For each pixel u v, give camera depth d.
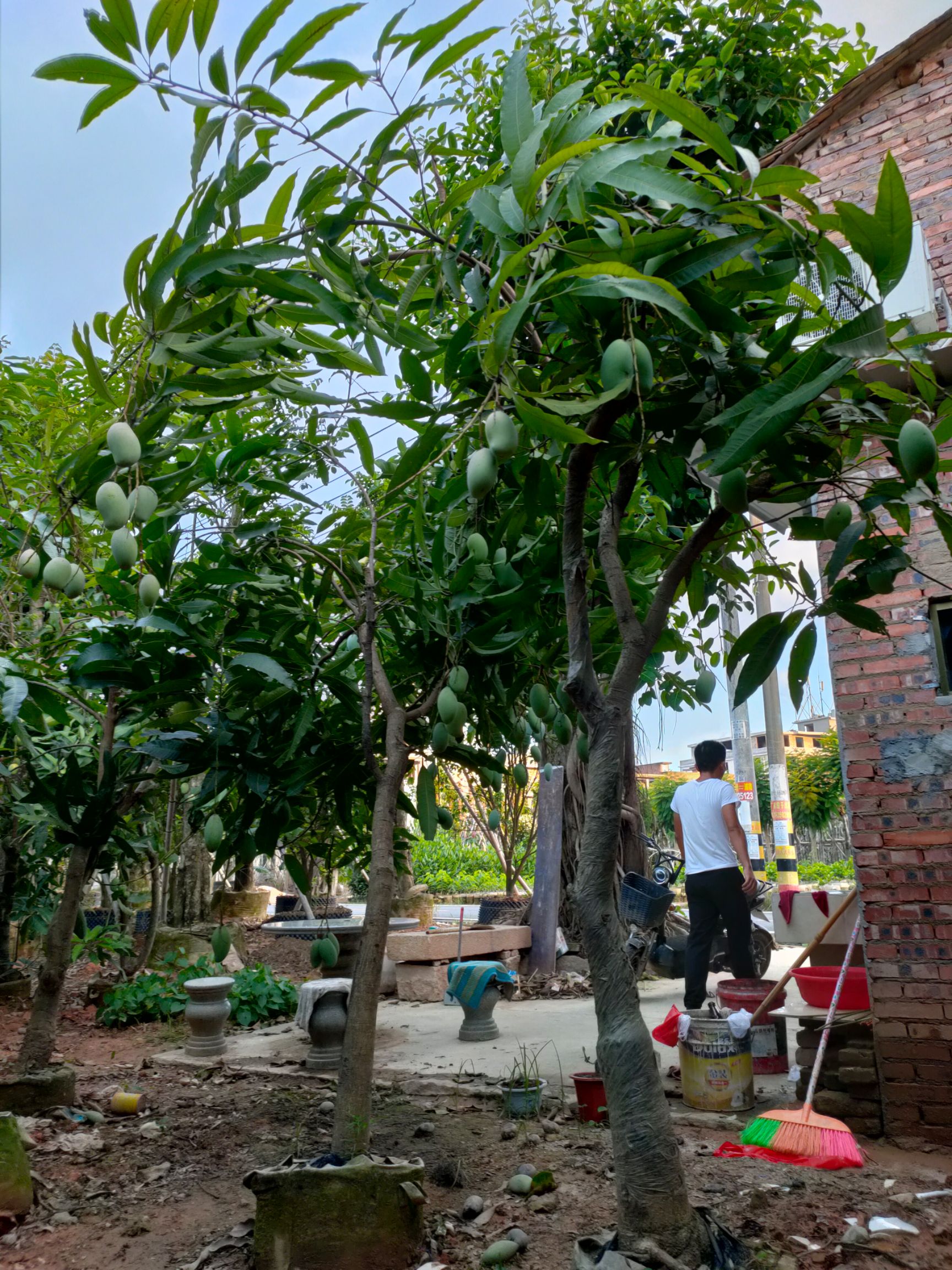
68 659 4.02
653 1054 2.43
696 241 2.34
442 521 3.54
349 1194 2.50
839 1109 3.46
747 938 5.01
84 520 4.16
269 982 6.79
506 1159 3.31
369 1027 2.91
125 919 9.04
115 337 2.66
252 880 12.55
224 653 3.89
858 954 4.91
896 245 1.82
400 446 3.12
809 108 7.39
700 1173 3.05
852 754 3.62
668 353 2.53
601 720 2.62
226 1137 3.75
